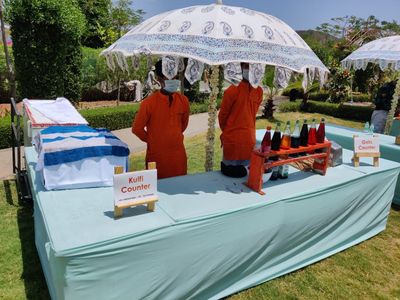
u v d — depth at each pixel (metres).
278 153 2.83
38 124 3.47
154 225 2.13
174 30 2.28
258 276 2.84
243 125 3.03
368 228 3.72
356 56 5.88
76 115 3.92
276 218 2.72
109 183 2.70
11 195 4.27
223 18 2.25
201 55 2.02
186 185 2.86
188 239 2.26
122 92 12.68
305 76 2.29
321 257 3.30
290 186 2.99
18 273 2.85
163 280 2.22
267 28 2.35
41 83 7.22
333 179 3.22
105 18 18.31
